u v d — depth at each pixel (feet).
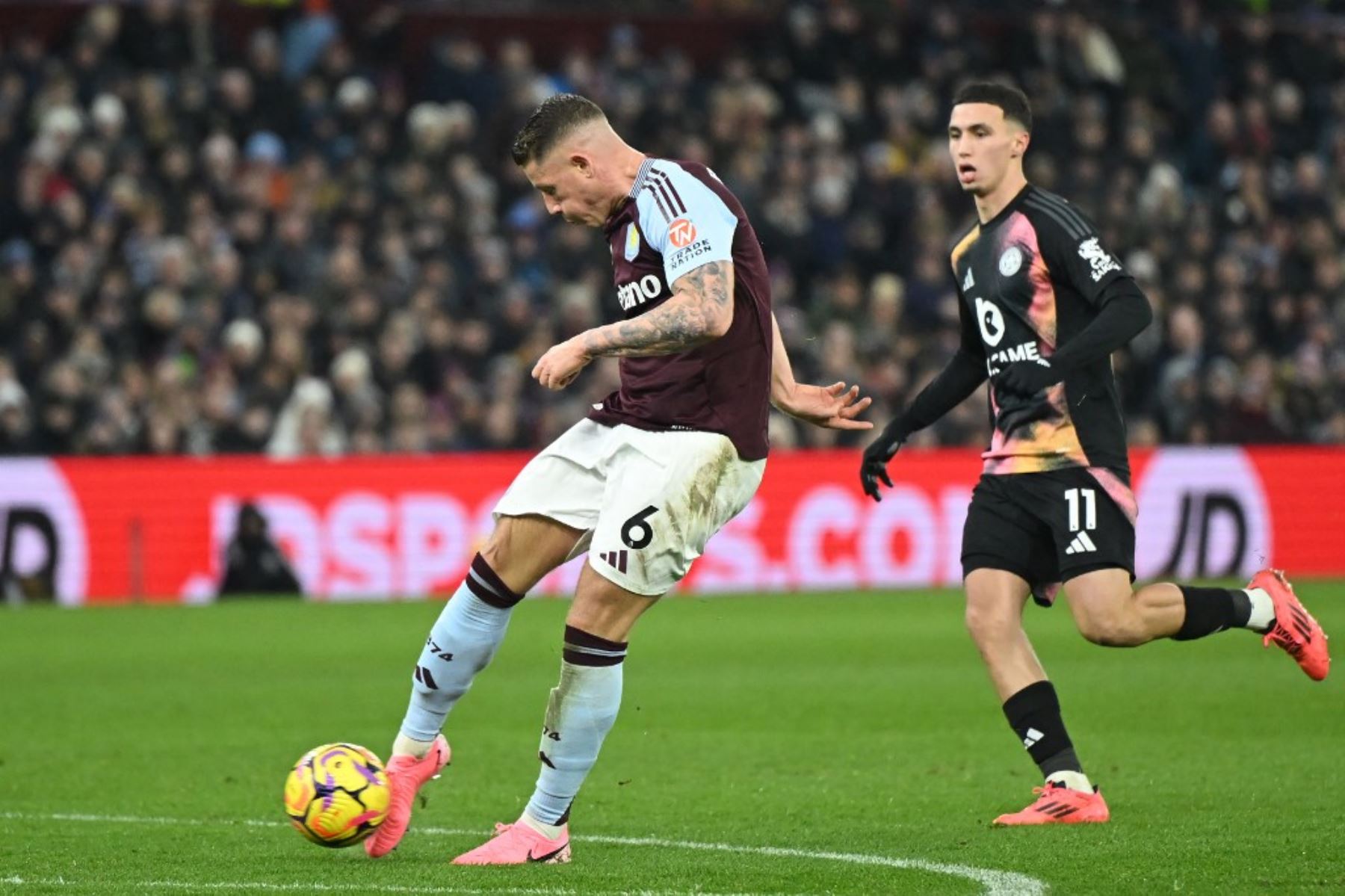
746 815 77.56
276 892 59.16
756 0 292.40
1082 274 73.26
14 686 129.80
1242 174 271.90
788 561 211.82
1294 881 60.08
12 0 251.19
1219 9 307.78
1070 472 74.02
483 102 256.73
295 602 196.13
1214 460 221.25
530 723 111.55
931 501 216.54
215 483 197.67
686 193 64.03
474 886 59.93
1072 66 279.08
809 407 71.51
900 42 279.28
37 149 226.58
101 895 58.85
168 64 245.65
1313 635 76.79
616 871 63.10
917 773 89.86
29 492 192.95
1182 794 80.94
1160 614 74.28
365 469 201.36
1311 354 255.50
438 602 196.24
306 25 256.93
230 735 105.60
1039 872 61.93
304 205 233.35
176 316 216.33
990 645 75.00
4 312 214.48
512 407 216.54
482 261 233.76
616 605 64.80
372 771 65.31
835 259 252.21
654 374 65.62
